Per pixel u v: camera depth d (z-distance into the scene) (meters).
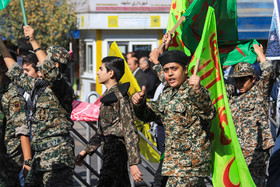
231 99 6.68
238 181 5.12
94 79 18.36
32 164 5.15
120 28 18.08
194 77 4.59
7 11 18.97
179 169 4.78
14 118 5.23
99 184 5.43
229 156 5.12
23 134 5.23
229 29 6.50
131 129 5.25
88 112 6.70
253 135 6.45
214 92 5.12
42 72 4.95
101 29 18.17
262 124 6.47
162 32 18.38
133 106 5.02
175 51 4.87
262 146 6.43
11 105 5.24
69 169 5.08
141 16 18.09
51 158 5.00
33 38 5.17
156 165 9.43
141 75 10.95
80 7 18.92
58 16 18.97
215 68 5.11
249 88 6.57
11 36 19.11
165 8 18.19
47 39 18.92
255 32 17.70
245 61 6.75
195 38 6.03
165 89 5.05
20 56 7.62
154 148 7.05
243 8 17.61
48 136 5.04
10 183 5.30
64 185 5.02
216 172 5.16
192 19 5.90
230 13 6.37
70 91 5.18
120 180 5.48
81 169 9.01
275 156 5.45
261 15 17.62
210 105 4.69
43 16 19.09
